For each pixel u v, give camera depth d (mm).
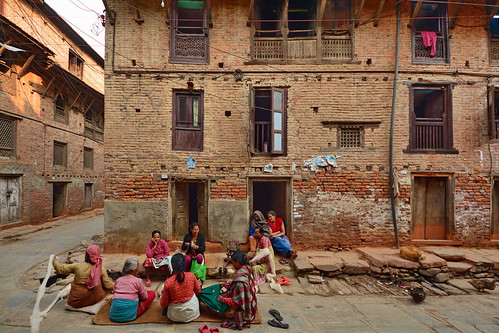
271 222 7543
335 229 7629
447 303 5246
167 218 7398
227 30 7781
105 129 7426
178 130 7648
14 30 9680
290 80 7746
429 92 8508
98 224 13055
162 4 7262
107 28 7539
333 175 7676
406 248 6605
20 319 4250
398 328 4211
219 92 7688
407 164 7660
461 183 7703
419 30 8609
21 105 11602
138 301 4305
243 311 4059
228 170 7613
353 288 5867
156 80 7551
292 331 4039
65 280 5633
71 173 15109
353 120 7672
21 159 11625
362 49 7781
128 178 7391
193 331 3945
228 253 6672
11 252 8109
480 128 7793
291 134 7711
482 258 6668
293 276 6355
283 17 7820
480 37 7898
